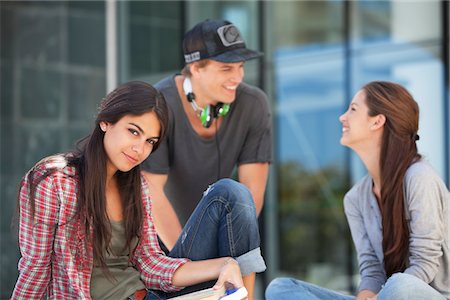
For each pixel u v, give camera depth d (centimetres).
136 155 313
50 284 322
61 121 1057
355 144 385
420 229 363
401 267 375
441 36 938
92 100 1077
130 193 330
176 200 449
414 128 376
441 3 938
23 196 312
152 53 1090
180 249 349
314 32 1035
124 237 330
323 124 1027
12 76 1039
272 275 1058
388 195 373
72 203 313
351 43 1007
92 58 1082
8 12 1042
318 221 1034
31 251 311
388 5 981
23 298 316
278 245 1061
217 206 335
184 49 423
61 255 313
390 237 374
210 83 413
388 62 980
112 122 312
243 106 437
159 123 314
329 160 1026
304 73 1040
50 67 1058
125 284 329
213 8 1077
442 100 934
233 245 334
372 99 379
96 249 315
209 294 311
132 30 1099
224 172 441
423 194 364
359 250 396
